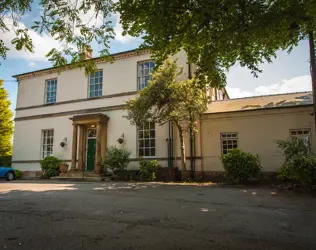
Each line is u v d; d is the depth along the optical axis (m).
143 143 16.30
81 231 4.59
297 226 4.91
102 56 6.24
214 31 5.93
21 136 20.67
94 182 14.27
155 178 14.73
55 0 5.32
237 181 12.30
